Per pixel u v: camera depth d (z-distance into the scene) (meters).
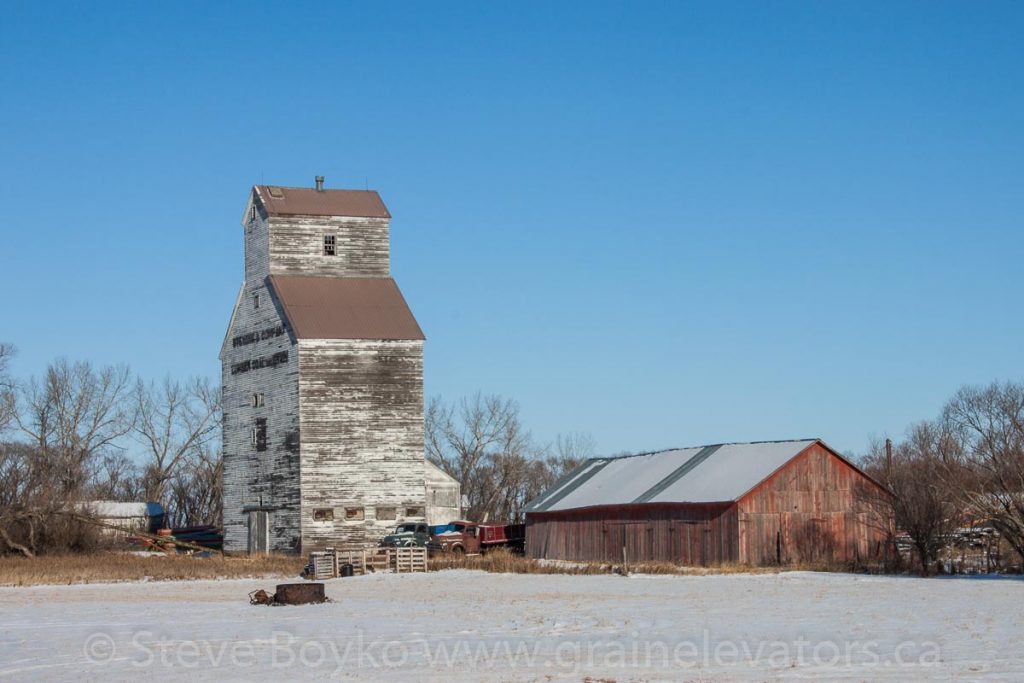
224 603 44.06
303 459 73.94
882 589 45.84
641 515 66.06
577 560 70.44
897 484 60.28
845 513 62.66
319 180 81.94
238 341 81.00
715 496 61.59
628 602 41.44
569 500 73.50
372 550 67.44
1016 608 37.34
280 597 43.03
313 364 74.56
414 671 26.03
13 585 53.75
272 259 78.44
